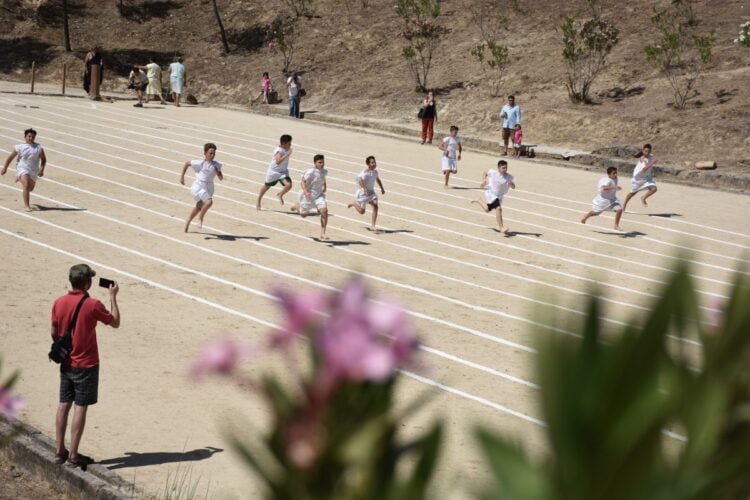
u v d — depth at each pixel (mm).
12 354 17484
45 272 23312
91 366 12797
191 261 25250
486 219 33156
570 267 27109
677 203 37844
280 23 68000
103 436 14242
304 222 31016
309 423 928
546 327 833
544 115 51469
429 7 58969
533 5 64938
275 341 958
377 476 927
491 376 17656
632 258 28562
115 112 54969
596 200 31969
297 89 56969
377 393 931
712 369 853
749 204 38500
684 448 826
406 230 30766
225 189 35594
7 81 63688
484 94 56250
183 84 60312
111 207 31312
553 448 807
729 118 47094
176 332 19359
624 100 51562
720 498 815
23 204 30688
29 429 13969
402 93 58625
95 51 59719
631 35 58062
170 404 15547
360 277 962
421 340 933
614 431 795
